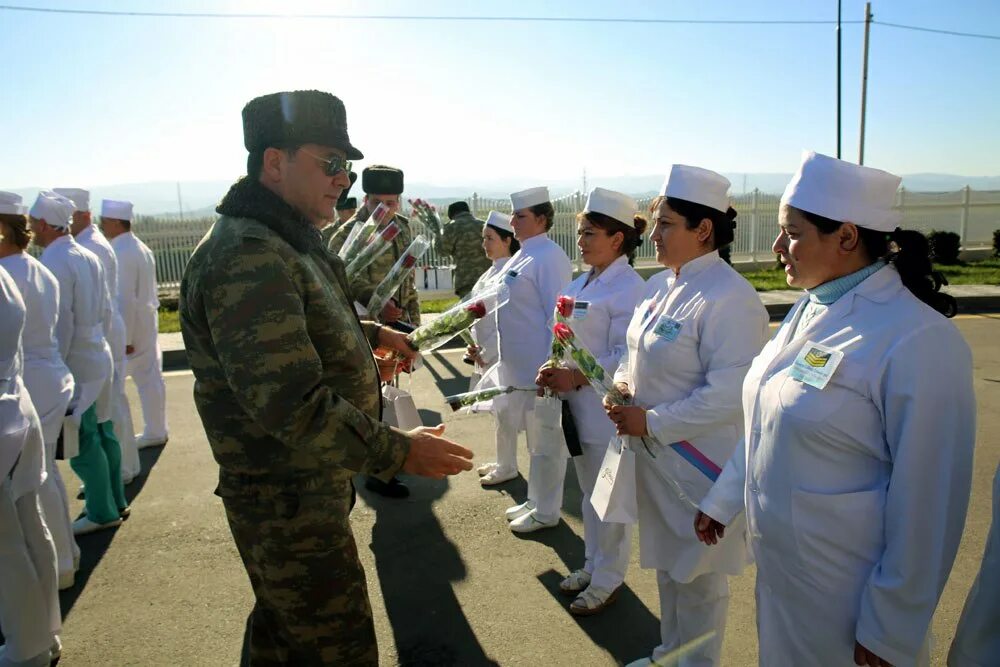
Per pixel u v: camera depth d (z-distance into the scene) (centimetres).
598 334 313
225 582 351
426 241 326
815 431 159
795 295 1201
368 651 209
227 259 172
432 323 277
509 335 402
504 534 399
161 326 1057
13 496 259
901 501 148
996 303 1141
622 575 320
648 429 234
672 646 265
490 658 289
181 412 640
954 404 146
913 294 157
